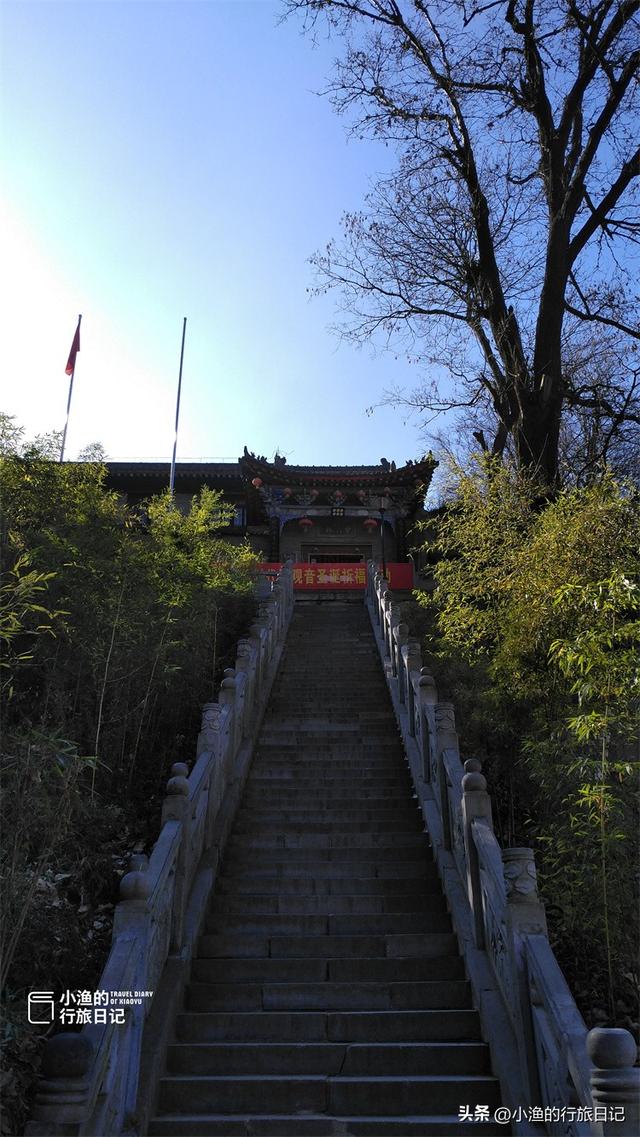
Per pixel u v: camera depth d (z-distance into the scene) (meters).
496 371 12.84
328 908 6.72
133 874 4.88
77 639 7.79
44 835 4.77
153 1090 4.51
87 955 5.44
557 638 6.97
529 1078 4.30
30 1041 4.32
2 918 4.30
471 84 12.44
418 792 8.65
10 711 7.37
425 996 5.50
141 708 8.98
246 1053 4.92
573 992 5.64
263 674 12.30
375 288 13.27
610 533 7.33
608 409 13.24
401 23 12.26
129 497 29.75
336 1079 4.67
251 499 29.78
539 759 6.43
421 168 12.93
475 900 5.81
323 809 8.65
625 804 5.46
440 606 11.62
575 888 5.41
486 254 12.88
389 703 12.30
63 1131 3.39
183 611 10.02
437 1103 4.57
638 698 5.68
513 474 10.55
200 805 6.91
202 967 5.83
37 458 9.45
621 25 11.51
